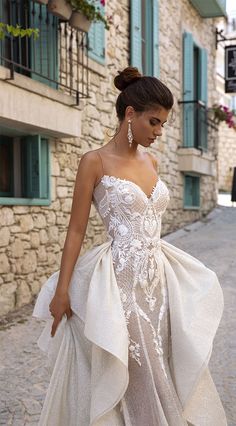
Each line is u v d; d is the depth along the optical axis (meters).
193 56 10.88
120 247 1.84
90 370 1.84
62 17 4.96
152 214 1.88
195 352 1.76
